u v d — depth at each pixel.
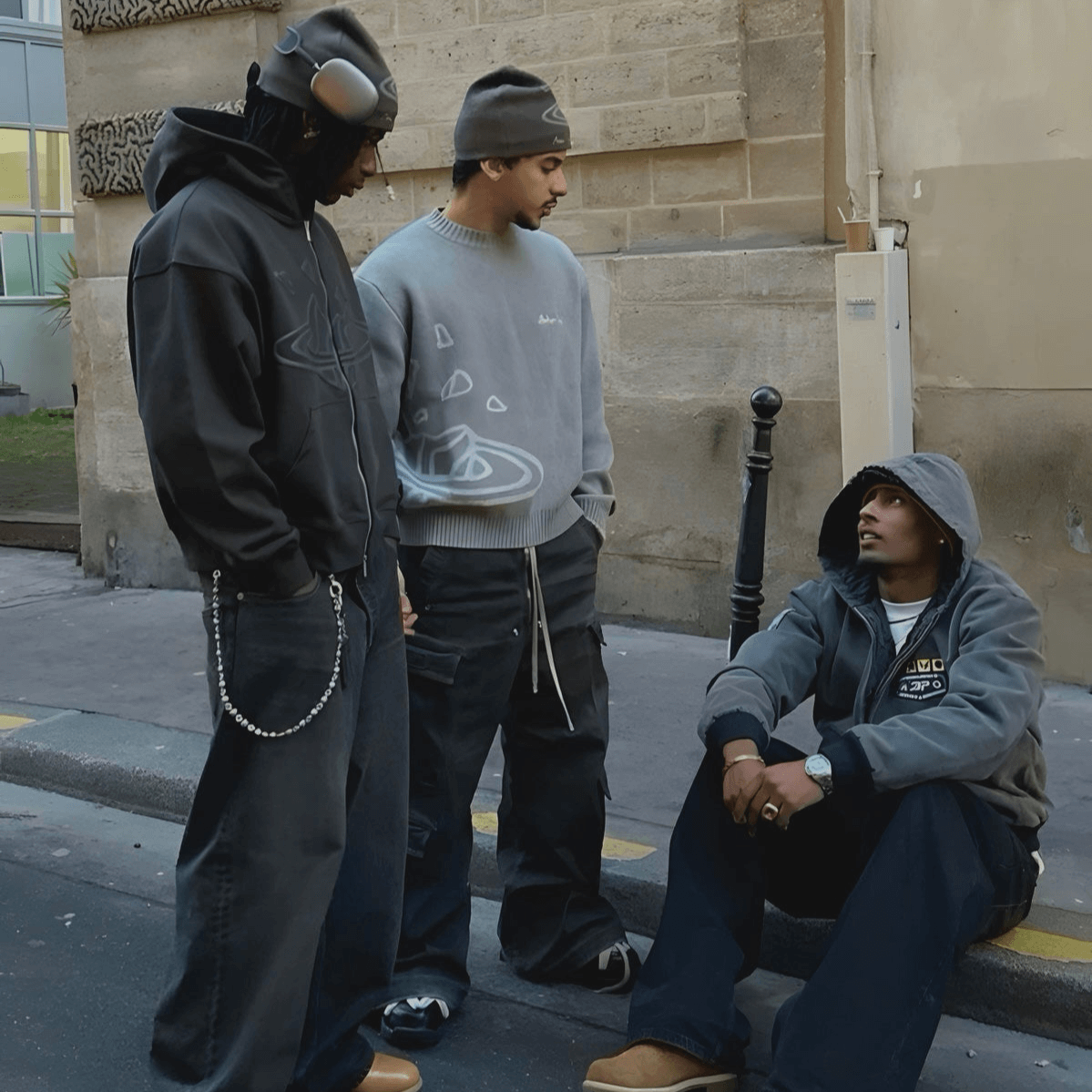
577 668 3.08
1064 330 4.70
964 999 3.07
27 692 5.27
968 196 4.79
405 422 2.96
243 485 2.29
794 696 2.96
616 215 5.70
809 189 5.29
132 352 2.34
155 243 2.28
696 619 5.68
